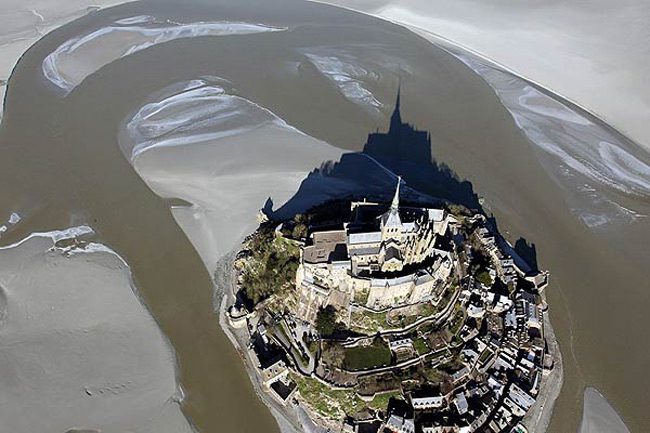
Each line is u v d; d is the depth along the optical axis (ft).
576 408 460.55
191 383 462.19
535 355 480.64
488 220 621.72
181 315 511.81
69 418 434.71
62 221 597.52
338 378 441.27
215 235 585.22
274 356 468.34
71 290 527.81
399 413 422.82
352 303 471.21
